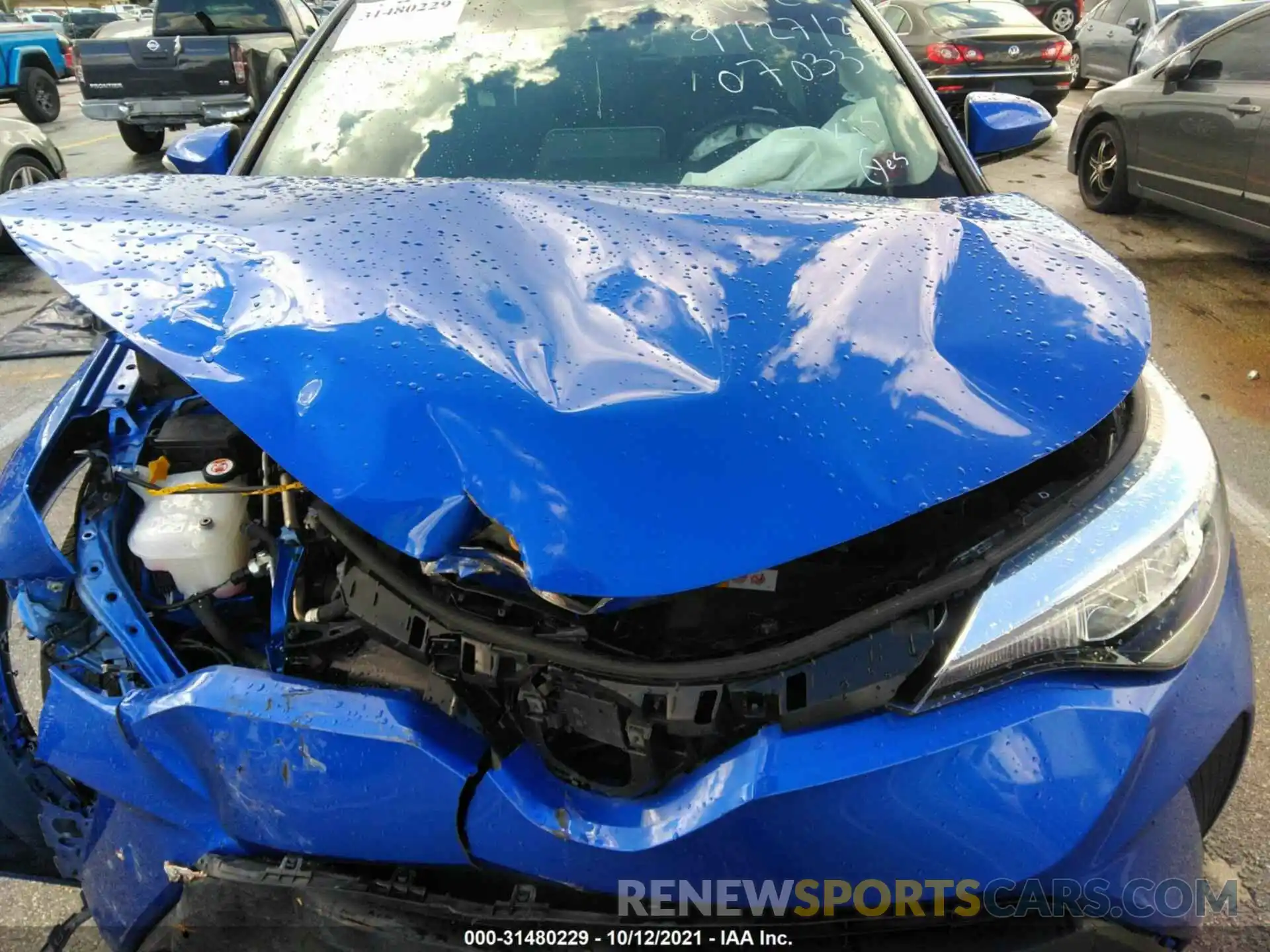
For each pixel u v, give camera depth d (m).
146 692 1.49
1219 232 6.85
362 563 1.52
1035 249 1.75
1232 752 1.55
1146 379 1.75
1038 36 10.07
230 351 1.44
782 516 1.24
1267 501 3.55
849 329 1.48
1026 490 1.52
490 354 1.41
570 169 2.38
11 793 1.77
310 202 1.79
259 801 1.40
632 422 1.32
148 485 1.70
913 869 1.26
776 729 1.28
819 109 2.45
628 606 1.34
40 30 14.68
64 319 3.06
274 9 10.73
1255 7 6.04
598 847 1.27
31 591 1.65
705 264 1.62
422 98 2.52
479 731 1.38
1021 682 1.29
